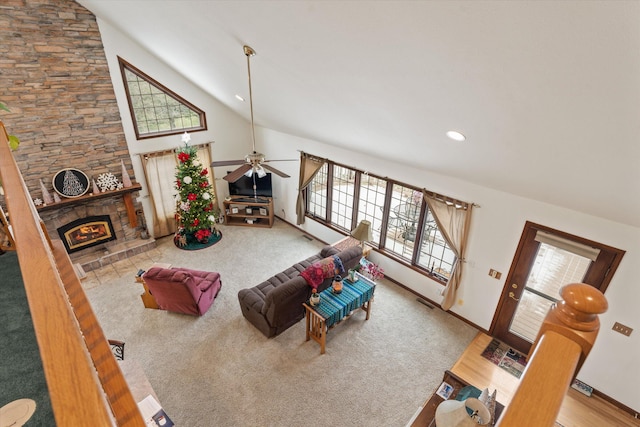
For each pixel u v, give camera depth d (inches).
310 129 220.1
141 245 259.3
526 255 166.9
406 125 133.5
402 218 228.7
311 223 289.9
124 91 231.5
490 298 187.2
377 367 170.2
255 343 182.1
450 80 87.6
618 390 151.2
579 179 112.7
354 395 155.8
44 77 199.2
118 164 243.0
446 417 81.4
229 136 297.7
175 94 256.7
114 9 169.9
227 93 226.5
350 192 252.4
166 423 117.0
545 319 28.4
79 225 234.5
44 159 212.2
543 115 84.6
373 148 194.1
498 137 108.8
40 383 63.2
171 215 282.2
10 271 97.5
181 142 271.6
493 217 174.1
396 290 228.7
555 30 57.6
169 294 187.9
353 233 201.8
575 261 154.6
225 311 204.5
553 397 22.7
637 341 141.2
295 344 181.9
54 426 55.8
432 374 167.5
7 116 194.1
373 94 117.9
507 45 66.3
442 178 188.7
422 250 221.3
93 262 237.9
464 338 190.1
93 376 23.2
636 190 101.2
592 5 49.9
